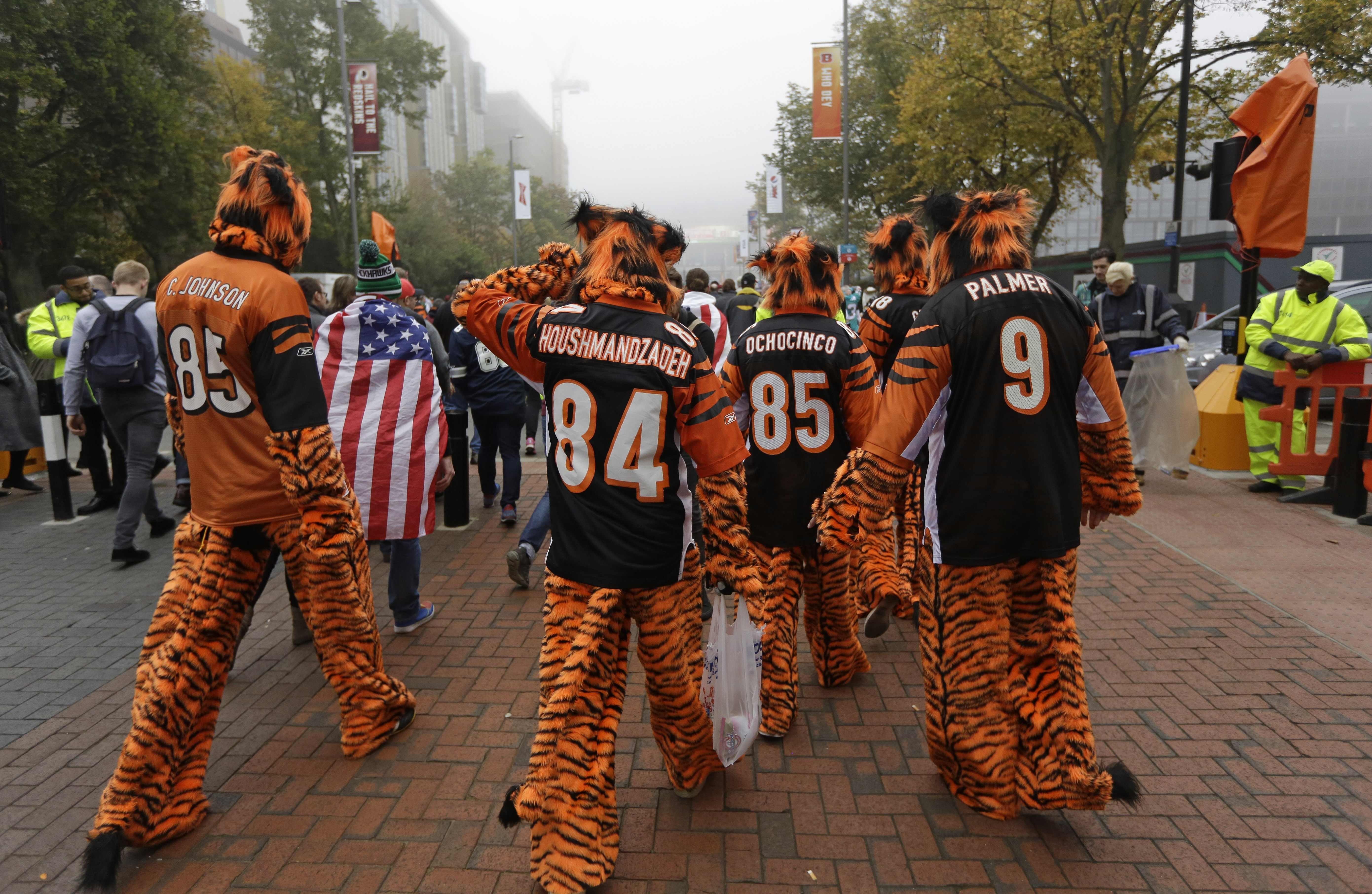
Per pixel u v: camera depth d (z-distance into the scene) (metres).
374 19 41.88
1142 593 5.01
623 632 2.73
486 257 70.75
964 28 22.95
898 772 3.28
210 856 2.83
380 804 3.11
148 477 6.02
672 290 2.71
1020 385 2.68
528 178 40.72
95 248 27.64
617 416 2.57
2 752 3.55
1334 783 3.12
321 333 4.25
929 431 2.80
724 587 2.88
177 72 28.89
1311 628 4.46
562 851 2.52
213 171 31.95
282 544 3.16
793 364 3.49
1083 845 2.82
